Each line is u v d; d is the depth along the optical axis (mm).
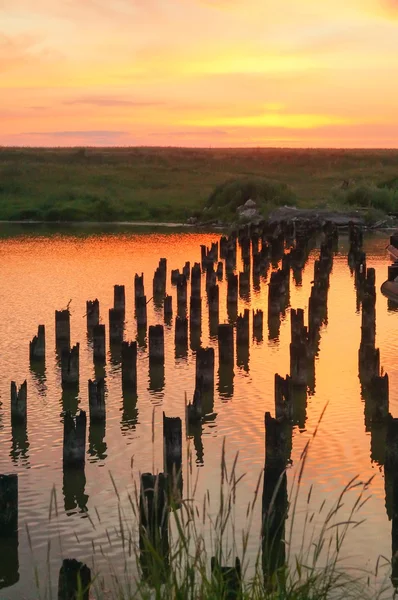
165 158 162500
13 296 45375
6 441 23375
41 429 24312
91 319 36125
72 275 53031
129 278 52156
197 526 17562
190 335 36875
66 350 27984
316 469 20984
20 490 20062
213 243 58875
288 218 81000
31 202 99562
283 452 17297
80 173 119812
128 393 27625
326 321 39094
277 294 40000
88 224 88625
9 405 26609
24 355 32594
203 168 142500
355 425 24312
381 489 19656
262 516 17250
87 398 27281
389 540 17141
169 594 9492
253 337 36281
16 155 156500
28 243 70938
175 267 57281
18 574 16312
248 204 87438
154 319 40312
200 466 21234
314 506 18797
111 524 18172
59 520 18438
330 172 137750
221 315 41531
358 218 81125
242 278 49531
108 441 23344
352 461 21484
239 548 16562
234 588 10305
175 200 99000
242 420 24797
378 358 27266
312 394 27531
